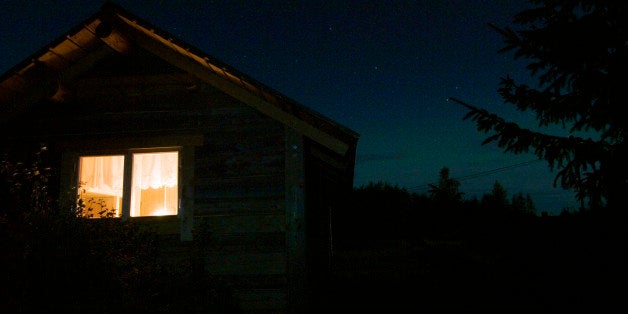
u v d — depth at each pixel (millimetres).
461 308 5254
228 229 6289
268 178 6379
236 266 6156
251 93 6594
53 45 6367
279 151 6434
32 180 6410
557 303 4668
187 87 6711
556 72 3934
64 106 6941
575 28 3619
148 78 6918
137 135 6746
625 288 4293
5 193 5691
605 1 3590
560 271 4848
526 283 4945
